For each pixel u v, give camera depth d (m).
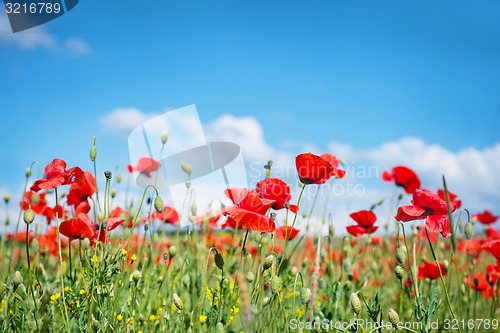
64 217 0.88
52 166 0.68
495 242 0.79
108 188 0.70
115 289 0.77
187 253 0.86
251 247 1.03
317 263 0.64
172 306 0.81
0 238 0.99
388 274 1.21
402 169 1.06
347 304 0.87
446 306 0.87
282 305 0.76
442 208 0.64
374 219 0.96
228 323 0.66
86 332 0.64
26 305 0.68
